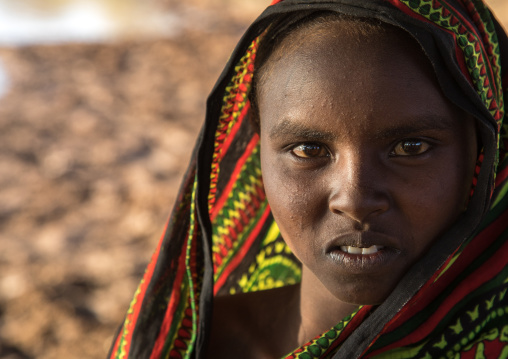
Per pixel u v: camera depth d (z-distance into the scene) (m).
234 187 1.72
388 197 1.18
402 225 1.19
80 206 6.82
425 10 1.18
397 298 1.22
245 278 1.86
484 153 1.20
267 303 1.68
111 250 6.09
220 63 10.89
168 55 11.26
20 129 8.60
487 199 1.23
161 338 1.66
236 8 14.00
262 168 1.35
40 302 5.34
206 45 11.72
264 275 1.86
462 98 1.16
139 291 1.66
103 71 10.67
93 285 5.61
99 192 7.05
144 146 8.13
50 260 5.92
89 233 6.36
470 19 1.26
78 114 9.05
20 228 6.46
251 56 1.42
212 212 1.75
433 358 1.34
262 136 1.34
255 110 1.50
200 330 1.56
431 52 1.13
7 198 6.98
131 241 6.24
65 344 4.96
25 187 7.18
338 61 1.18
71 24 13.05
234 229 1.78
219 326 1.71
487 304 1.34
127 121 8.84
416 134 1.16
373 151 1.18
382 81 1.16
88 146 8.11
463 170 1.21
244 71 1.46
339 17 1.21
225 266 1.82
